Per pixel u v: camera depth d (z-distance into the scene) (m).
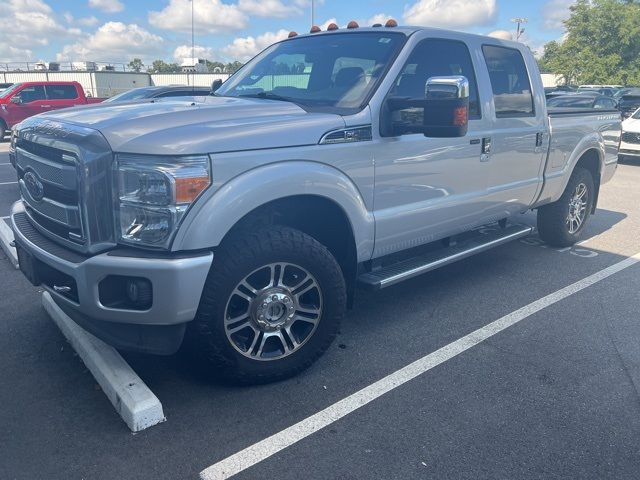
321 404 3.22
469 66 4.47
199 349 3.16
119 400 3.05
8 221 6.82
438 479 2.64
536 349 3.93
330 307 3.47
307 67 4.21
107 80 38.09
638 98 20.59
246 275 3.12
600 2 45.72
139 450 2.80
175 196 2.77
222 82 5.25
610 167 6.75
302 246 3.26
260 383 3.40
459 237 4.89
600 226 7.57
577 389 3.42
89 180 2.83
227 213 2.90
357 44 4.16
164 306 2.83
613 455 2.83
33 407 3.13
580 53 46.56
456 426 3.03
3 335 3.96
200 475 2.64
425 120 3.36
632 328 4.29
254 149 3.02
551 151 5.47
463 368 3.65
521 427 3.04
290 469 2.69
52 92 18.34
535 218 7.57
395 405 3.22
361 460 2.76
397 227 3.90
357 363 3.70
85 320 3.07
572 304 4.75
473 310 4.59
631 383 3.50
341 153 3.41
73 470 2.65
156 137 2.82
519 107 4.99
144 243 2.83
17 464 2.68
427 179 4.05
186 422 3.03
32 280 3.40
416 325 4.29
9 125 17.78
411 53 3.95
